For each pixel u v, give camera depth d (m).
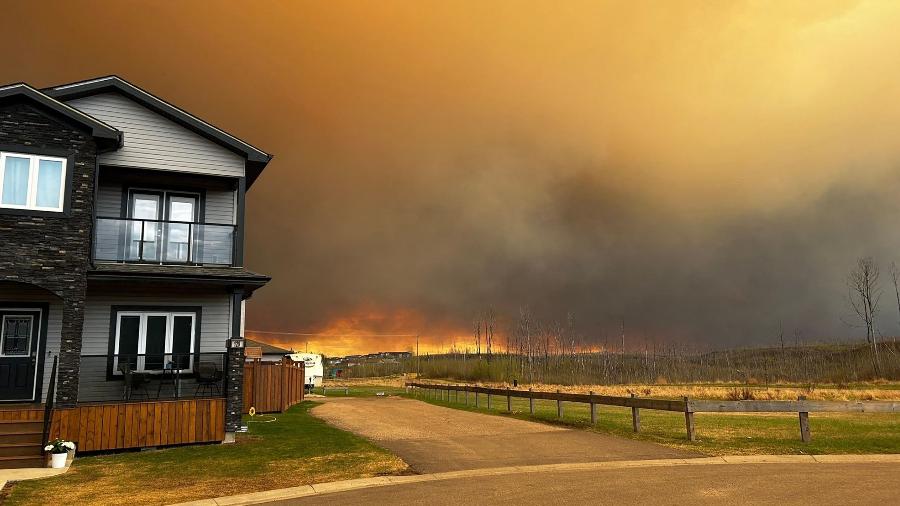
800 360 76.31
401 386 61.41
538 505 8.03
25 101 14.20
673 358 81.56
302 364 33.59
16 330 15.16
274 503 8.51
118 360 16.09
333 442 14.20
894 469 10.56
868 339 68.56
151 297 16.92
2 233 13.60
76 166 14.44
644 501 8.16
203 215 18.11
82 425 13.47
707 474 10.16
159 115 17.06
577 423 17.38
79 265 14.09
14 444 12.27
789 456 11.94
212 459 12.16
